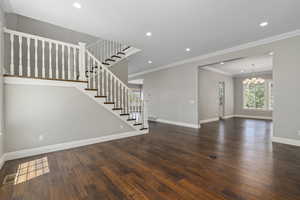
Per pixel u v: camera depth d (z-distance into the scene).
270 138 3.93
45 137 2.89
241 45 4.04
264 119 7.42
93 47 4.80
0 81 2.23
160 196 1.59
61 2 2.25
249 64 6.02
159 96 6.99
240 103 8.56
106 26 3.02
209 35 3.43
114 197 1.58
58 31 4.36
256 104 8.03
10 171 2.14
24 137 2.67
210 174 2.05
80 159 2.58
